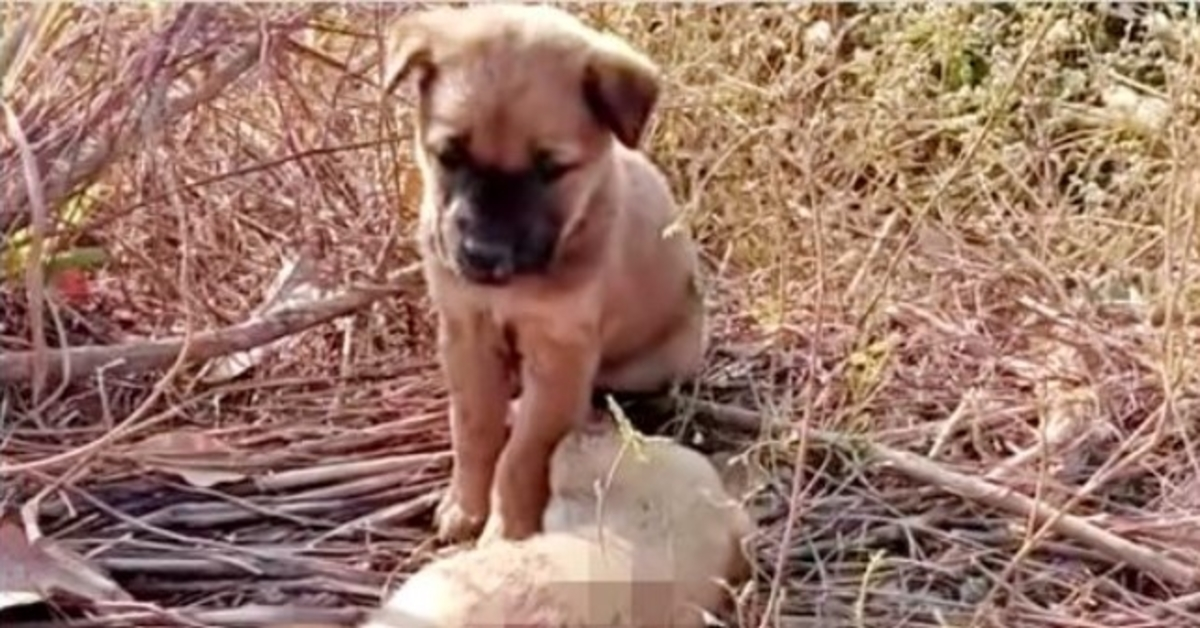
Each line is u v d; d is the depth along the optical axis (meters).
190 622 1.19
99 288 1.52
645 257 1.37
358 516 1.33
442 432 1.41
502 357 1.31
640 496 1.23
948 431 1.40
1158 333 1.46
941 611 1.24
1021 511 1.33
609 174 1.27
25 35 1.39
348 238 1.56
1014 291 1.57
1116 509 1.36
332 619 1.21
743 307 1.54
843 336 1.48
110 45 1.45
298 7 1.50
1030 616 1.24
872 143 1.57
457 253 1.20
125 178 1.51
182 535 1.29
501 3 1.53
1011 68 1.58
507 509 1.29
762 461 1.37
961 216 1.62
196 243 1.54
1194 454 1.36
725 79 1.56
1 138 1.42
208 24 1.46
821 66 1.68
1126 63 1.69
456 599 1.13
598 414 1.43
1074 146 1.65
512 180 1.20
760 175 1.57
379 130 1.52
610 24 1.62
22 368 1.38
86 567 1.22
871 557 1.23
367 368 1.47
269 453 1.37
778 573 1.18
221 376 1.44
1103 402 1.44
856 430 1.37
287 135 1.55
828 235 1.54
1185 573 1.28
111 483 1.32
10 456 1.34
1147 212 1.58
